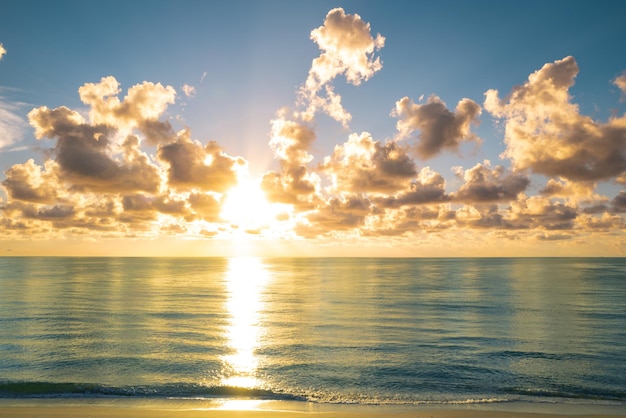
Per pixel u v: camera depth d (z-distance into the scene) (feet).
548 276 406.00
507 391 67.72
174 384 70.69
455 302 192.44
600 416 53.57
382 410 56.44
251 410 54.13
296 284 314.76
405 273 489.26
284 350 96.48
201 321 139.13
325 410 56.90
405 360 87.35
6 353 92.73
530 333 117.39
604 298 206.59
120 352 93.97
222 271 548.72
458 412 54.70
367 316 150.82
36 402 59.62
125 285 295.69
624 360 87.40
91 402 59.93
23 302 190.08
